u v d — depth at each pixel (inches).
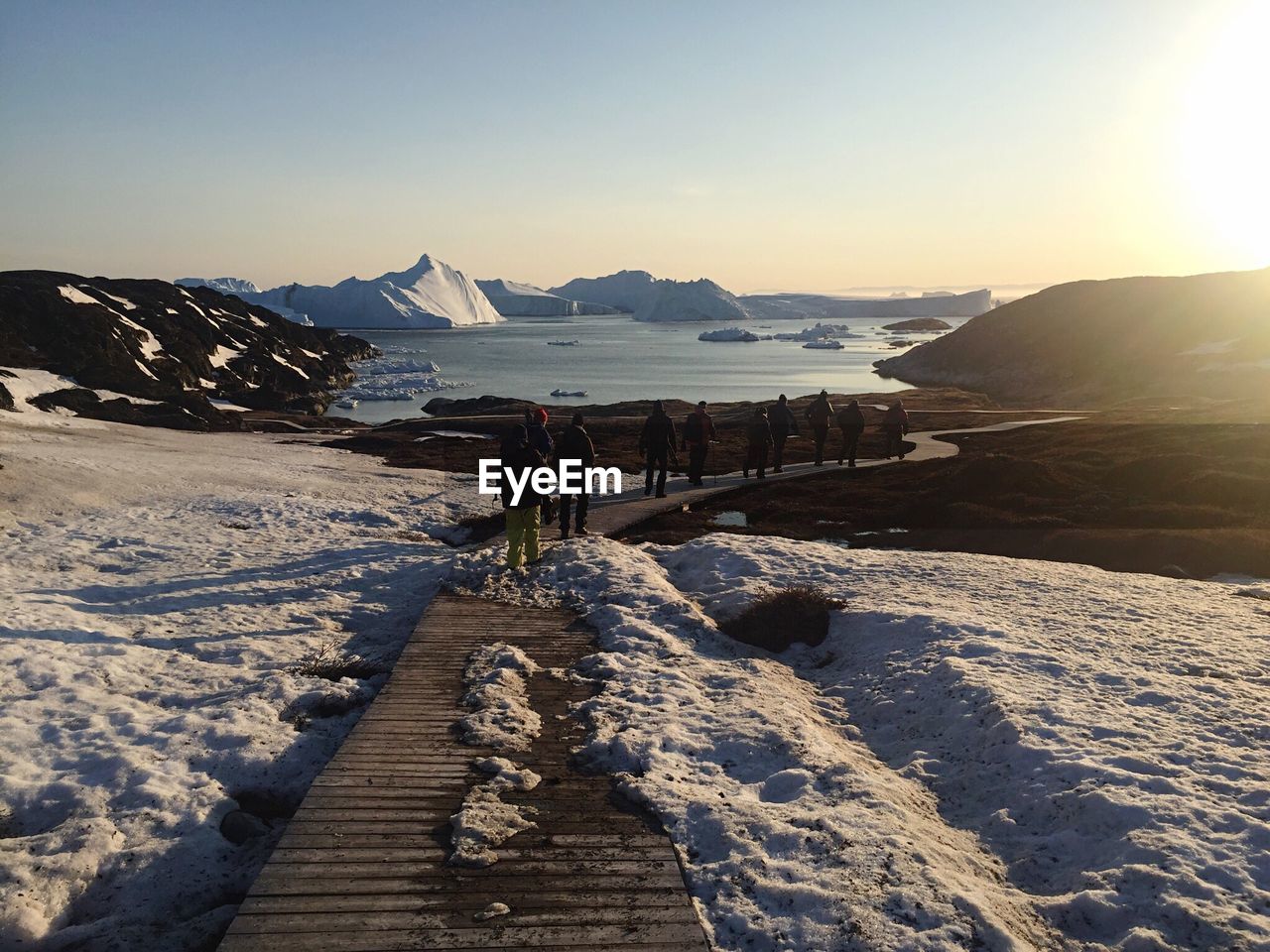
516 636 366.0
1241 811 202.4
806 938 162.1
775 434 935.0
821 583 450.0
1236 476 743.1
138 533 648.4
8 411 1654.8
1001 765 237.9
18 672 323.6
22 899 193.0
